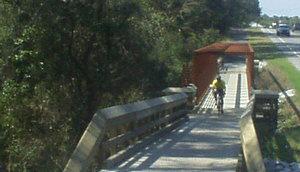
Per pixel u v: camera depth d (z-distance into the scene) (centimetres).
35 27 2673
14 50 2683
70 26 2727
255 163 909
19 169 2617
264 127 2588
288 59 7819
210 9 7681
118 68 2902
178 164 1458
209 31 6938
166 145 1825
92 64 2844
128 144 1603
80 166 1102
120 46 2858
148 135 1856
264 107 2603
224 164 1464
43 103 2752
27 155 2612
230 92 4325
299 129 2848
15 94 2670
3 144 2650
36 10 2672
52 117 2780
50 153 2672
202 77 3869
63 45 2733
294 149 2419
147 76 3094
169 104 2131
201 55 3859
